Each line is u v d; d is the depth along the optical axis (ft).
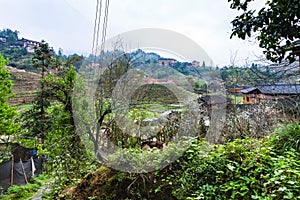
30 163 22.59
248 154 8.58
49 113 19.30
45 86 19.89
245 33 10.40
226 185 7.67
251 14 10.05
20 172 22.03
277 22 9.55
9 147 22.17
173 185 8.79
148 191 9.08
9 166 21.53
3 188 19.70
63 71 18.90
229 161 8.30
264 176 7.14
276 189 6.81
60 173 12.58
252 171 7.64
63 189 11.89
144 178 9.22
